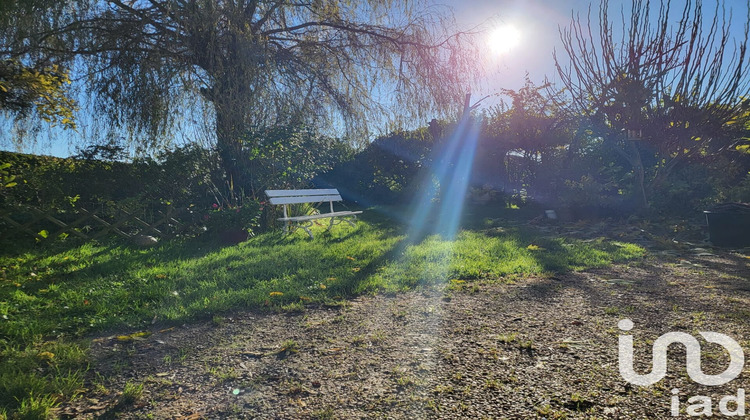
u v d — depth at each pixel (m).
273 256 5.37
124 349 2.60
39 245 6.23
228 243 6.77
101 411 1.90
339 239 6.97
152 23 8.45
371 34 10.15
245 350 2.57
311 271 4.49
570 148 11.98
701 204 9.04
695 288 3.90
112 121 8.48
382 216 10.96
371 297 3.69
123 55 8.29
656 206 9.37
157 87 8.23
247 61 8.22
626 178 10.30
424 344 2.62
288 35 10.28
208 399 2.00
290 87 9.51
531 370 2.23
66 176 7.22
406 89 10.30
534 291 3.82
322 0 9.65
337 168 15.29
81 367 2.33
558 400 1.92
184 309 3.26
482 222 9.56
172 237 7.19
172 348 2.62
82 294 3.67
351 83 10.57
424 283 4.11
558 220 9.71
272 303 3.48
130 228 7.34
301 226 7.43
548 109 12.45
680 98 9.12
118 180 7.70
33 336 2.71
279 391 2.07
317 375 2.23
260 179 8.14
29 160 8.17
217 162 8.40
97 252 5.88
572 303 3.44
